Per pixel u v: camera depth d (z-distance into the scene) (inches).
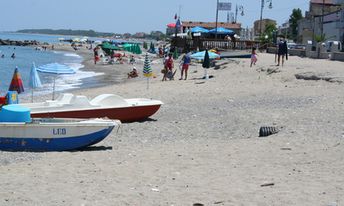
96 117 764.0
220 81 1374.3
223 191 364.2
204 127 742.5
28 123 571.8
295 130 650.8
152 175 428.5
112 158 515.5
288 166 446.9
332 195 342.3
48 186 390.6
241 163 470.6
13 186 391.2
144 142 633.0
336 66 1443.2
